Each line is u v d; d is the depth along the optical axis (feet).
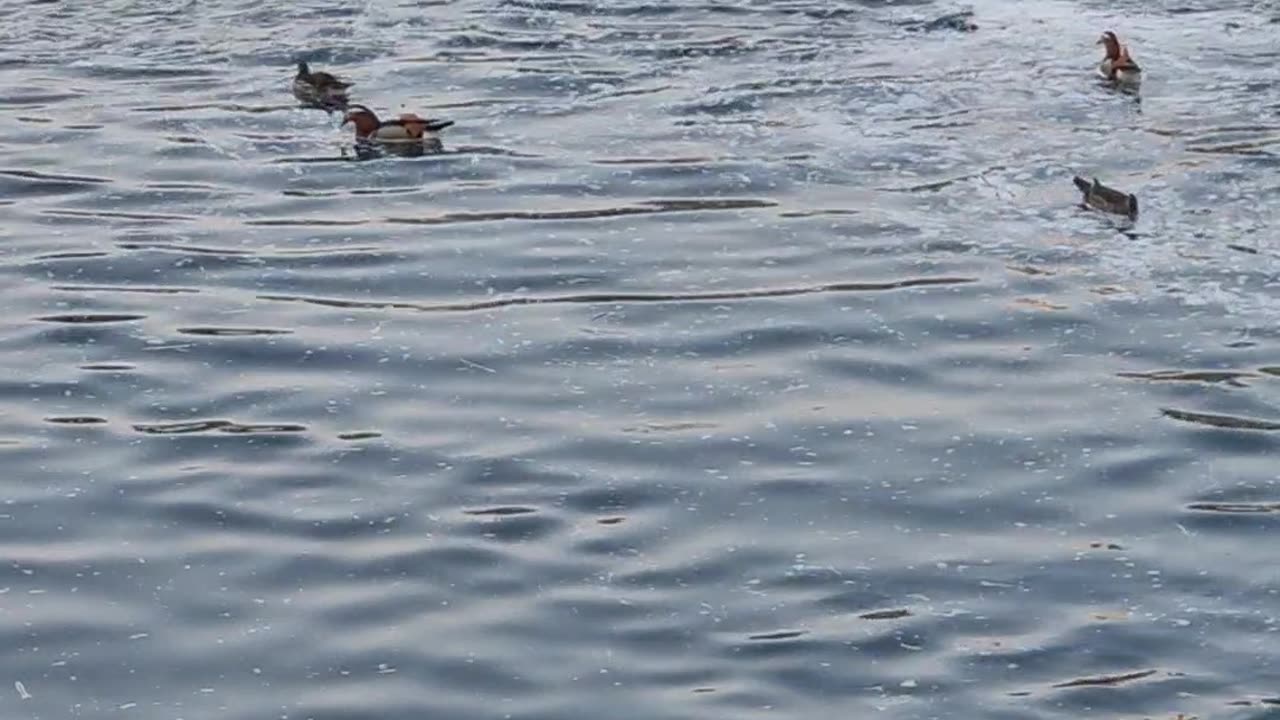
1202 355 67.31
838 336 68.80
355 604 53.42
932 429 62.49
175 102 94.12
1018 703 49.06
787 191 81.87
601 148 87.04
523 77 96.99
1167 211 79.15
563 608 53.16
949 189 81.82
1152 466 60.23
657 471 59.98
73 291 72.49
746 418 63.21
